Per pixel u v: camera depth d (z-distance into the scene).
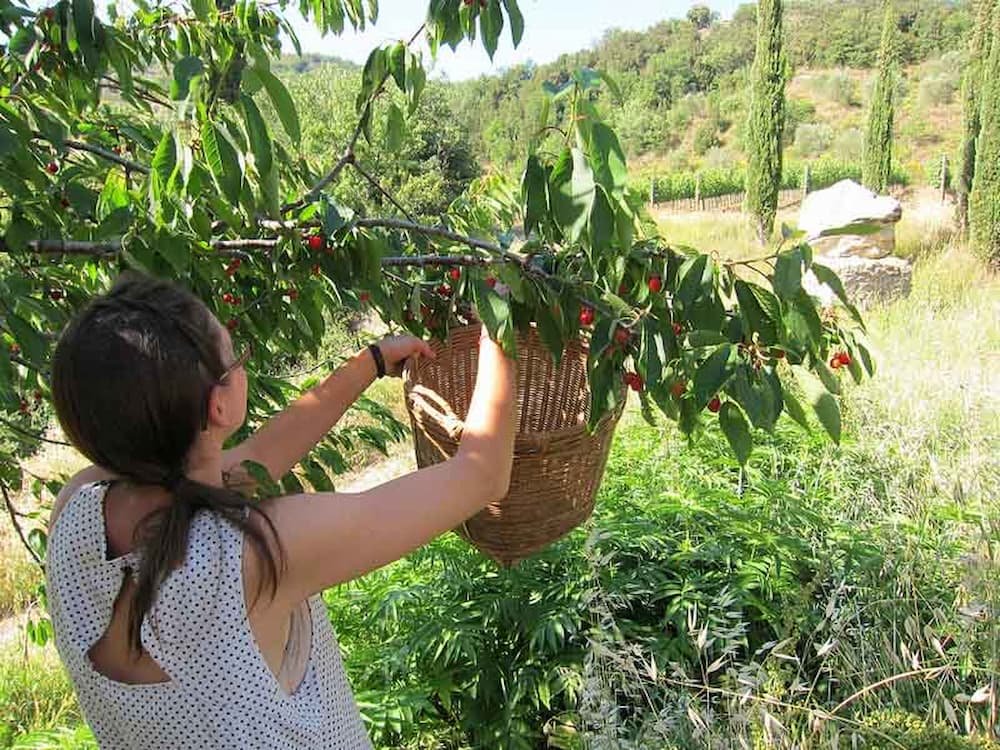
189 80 1.35
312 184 2.40
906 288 10.37
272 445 1.51
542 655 3.00
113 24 2.39
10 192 1.67
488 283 1.54
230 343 1.13
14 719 3.88
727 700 2.50
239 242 1.78
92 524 1.08
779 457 4.25
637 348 1.58
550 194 1.40
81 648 1.08
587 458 1.65
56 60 1.85
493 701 3.02
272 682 1.06
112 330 1.01
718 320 1.53
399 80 1.66
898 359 6.63
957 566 2.84
